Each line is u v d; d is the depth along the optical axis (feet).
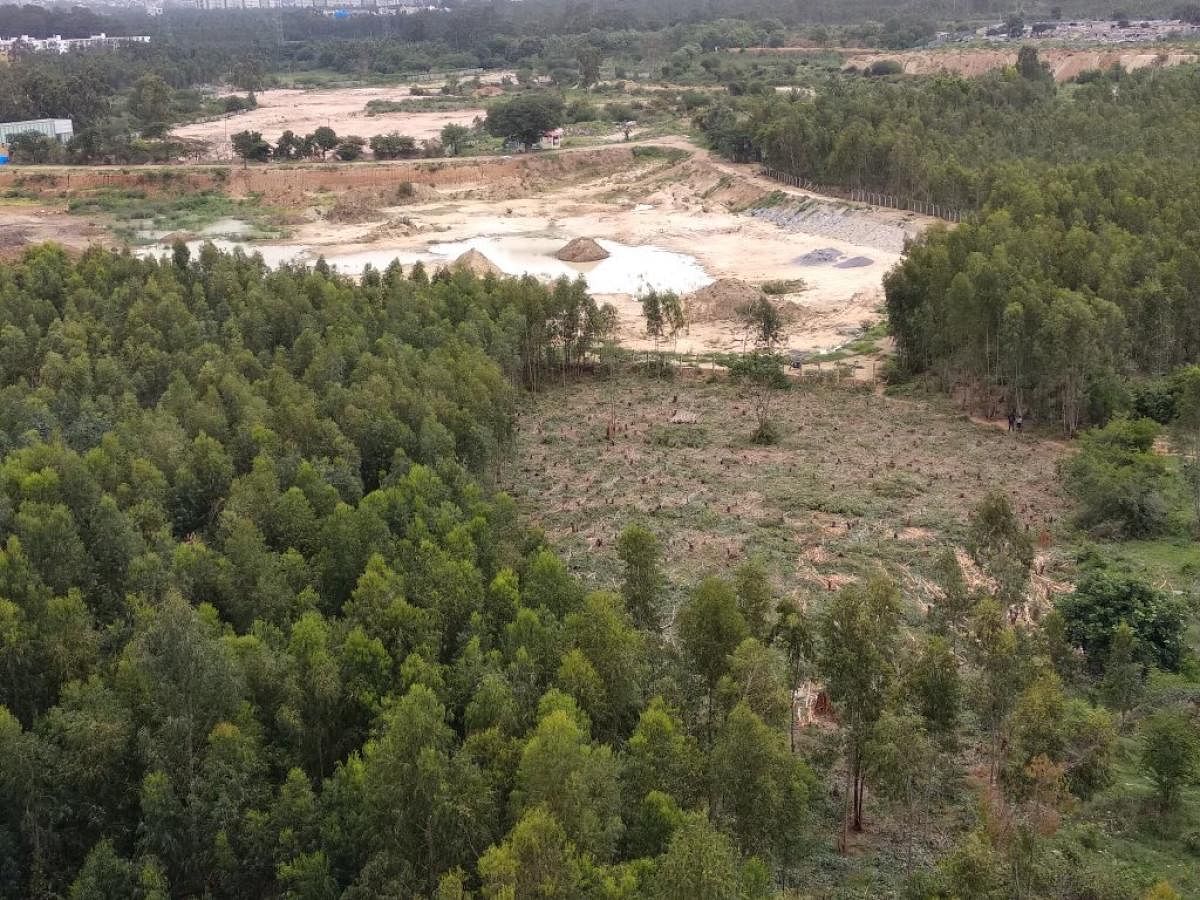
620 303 444.96
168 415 229.66
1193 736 141.79
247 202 630.74
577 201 652.07
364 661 145.28
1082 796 129.29
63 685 144.25
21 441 219.41
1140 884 117.60
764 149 636.48
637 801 121.19
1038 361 282.97
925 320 323.98
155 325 304.50
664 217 604.90
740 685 129.80
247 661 142.20
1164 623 170.30
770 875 118.11
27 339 292.40
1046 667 140.67
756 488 250.16
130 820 131.85
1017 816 128.47
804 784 119.24
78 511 186.19
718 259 512.63
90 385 262.26
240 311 314.76
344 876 121.70
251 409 233.55
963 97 641.40
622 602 154.81
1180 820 134.72
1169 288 306.14
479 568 175.83
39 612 153.07
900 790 123.95
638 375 354.54
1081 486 233.14
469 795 118.01
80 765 128.36
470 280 352.08
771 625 152.46
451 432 236.02
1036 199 385.50
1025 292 290.35
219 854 122.01
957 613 161.27
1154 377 296.30
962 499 242.17
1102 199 386.52
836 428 295.48
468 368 263.70
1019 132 554.87
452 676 146.82
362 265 508.94
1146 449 251.19
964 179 488.85
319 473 205.77
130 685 137.39
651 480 256.32
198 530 207.92
